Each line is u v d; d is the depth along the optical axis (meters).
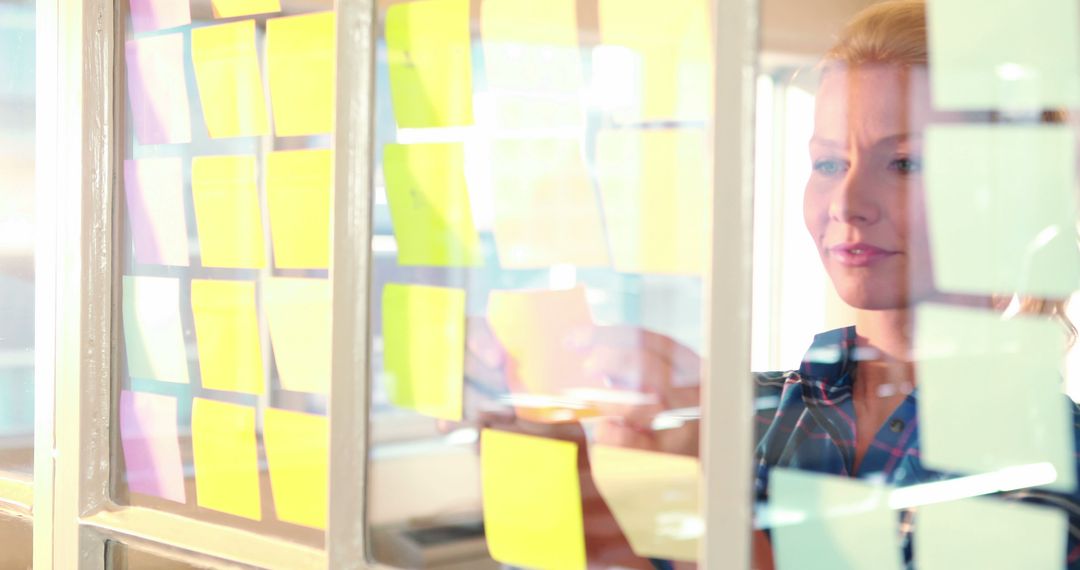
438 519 0.89
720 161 0.67
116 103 1.18
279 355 1.01
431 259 0.89
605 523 0.81
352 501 0.91
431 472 0.89
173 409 1.12
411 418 0.90
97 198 1.17
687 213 0.75
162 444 1.13
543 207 0.83
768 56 1.06
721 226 0.67
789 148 1.60
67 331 1.18
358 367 0.91
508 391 0.85
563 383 0.83
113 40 1.17
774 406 1.03
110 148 1.17
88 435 1.17
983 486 0.75
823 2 1.05
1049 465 0.74
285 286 1.00
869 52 1.00
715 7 0.67
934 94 0.74
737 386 0.67
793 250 1.74
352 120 0.91
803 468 0.96
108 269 1.18
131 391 1.17
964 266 0.74
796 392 1.01
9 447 1.32
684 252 0.76
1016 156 0.72
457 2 0.87
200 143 1.08
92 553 1.17
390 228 0.91
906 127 0.96
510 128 0.85
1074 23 0.68
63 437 1.19
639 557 0.79
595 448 0.81
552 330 0.83
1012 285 0.73
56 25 1.19
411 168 0.90
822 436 0.97
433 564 0.88
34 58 1.30
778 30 1.05
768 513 0.84
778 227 1.73
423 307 0.90
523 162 0.84
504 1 0.85
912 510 0.78
